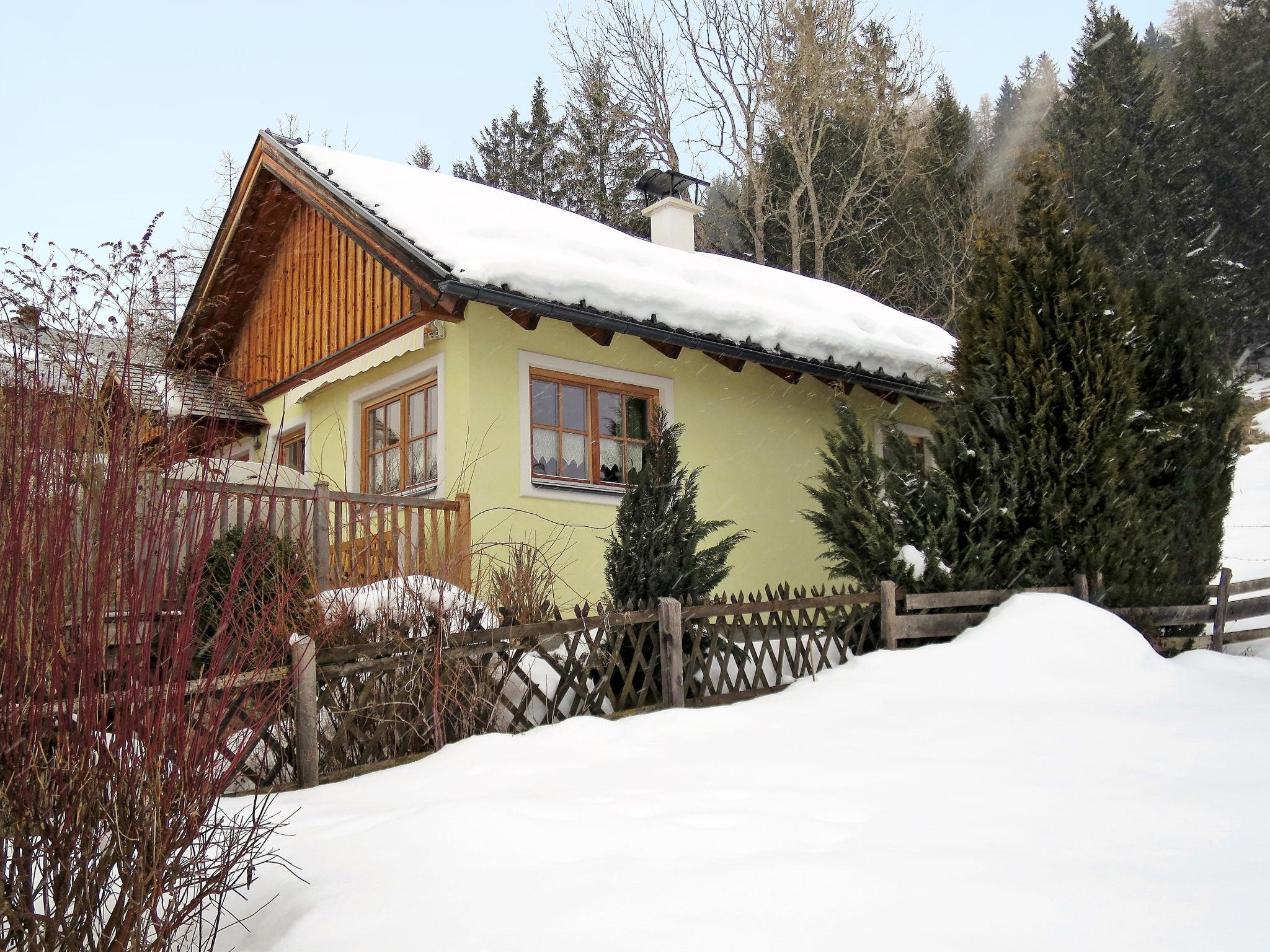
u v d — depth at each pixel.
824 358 10.69
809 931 2.54
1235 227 33.25
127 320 3.56
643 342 10.39
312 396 11.35
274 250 12.35
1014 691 6.36
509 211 11.34
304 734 4.83
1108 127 32.81
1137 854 3.17
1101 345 8.55
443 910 2.81
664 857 3.17
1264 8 36.56
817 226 26.52
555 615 6.93
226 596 3.10
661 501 7.12
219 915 2.81
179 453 3.01
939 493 8.33
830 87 26.45
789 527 11.44
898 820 3.62
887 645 7.55
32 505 2.52
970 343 9.12
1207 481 9.49
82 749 2.46
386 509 9.20
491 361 9.14
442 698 5.43
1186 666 7.44
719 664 6.82
